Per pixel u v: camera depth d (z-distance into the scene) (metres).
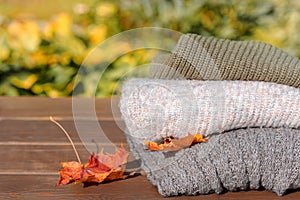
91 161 0.98
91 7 1.77
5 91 1.58
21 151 1.11
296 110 0.90
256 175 0.89
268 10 1.75
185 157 0.92
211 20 1.72
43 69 1.58
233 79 0.93
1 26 1.67
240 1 1.73
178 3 1.71
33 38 1.58
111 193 0.93
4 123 1.27
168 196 0.91
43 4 2.83
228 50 0.93
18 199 0.91
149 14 1.73
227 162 0.89
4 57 1.55
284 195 0.91
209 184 0.90
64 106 1.39
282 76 0.91
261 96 0.90
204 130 0.91
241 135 0.91
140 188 0.95
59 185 0.96
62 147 1.14
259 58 0.92
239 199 0.90
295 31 1.73
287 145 0.89
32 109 1.37
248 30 1.74
